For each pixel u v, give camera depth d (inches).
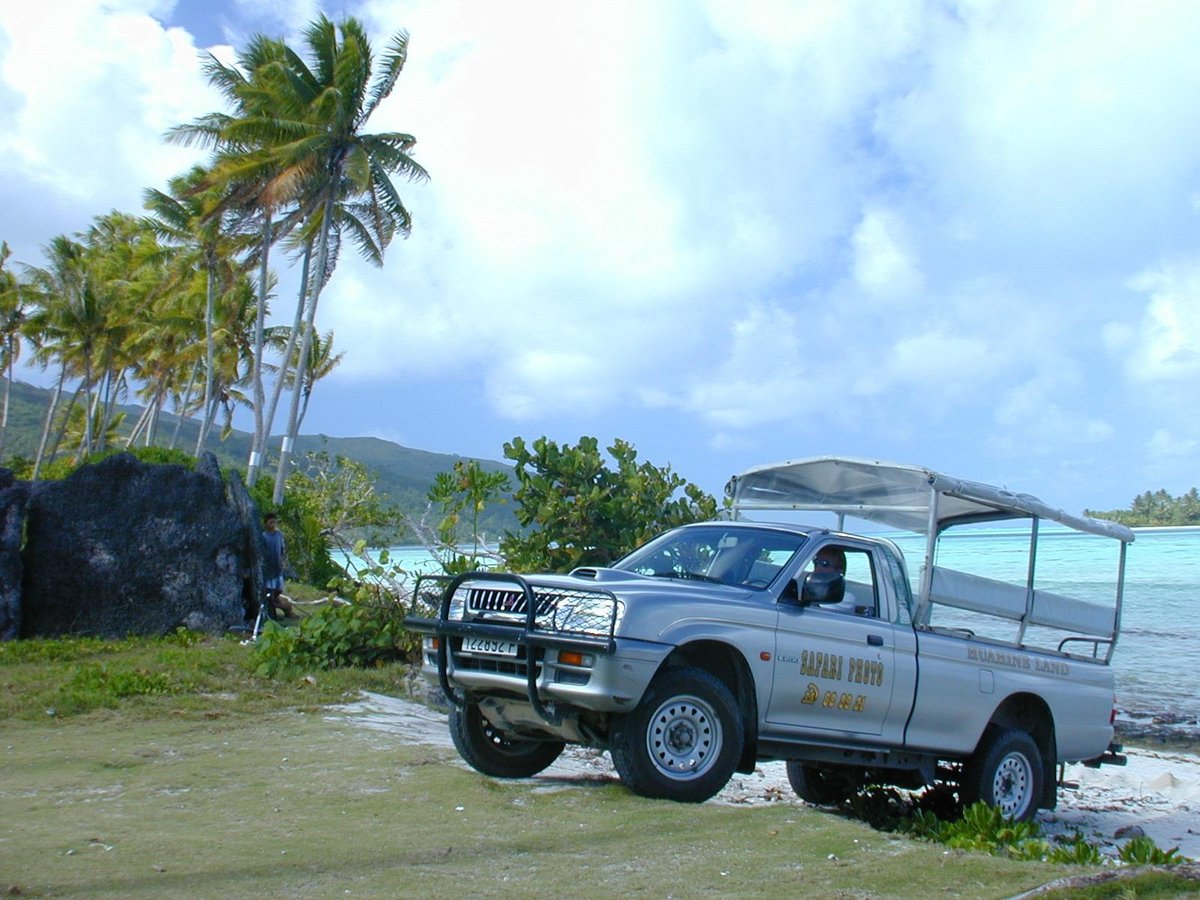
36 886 189.5
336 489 1653.5
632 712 263.3
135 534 743.1
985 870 207.8
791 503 395.2
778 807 259.3
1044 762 361.1
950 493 338.0
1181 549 2431.1
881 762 315.3
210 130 1419.8
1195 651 917.8
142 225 2126.0
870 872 205.5
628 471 550.3
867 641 307.0
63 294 1956.2
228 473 804.0
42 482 747.4
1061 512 371.6
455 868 205.3
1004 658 345.4
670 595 275.0
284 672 519.8
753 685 281.4
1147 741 581.3
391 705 463.8
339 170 1373.0
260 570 771.4
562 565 530.3
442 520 553.9
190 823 244.7
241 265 1744.6
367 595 572.4
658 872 203.3
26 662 596.4
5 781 299.6
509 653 270.5
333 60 1355.8
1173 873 193.0
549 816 249.3
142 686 465.7
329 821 246.7
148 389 2763.3
